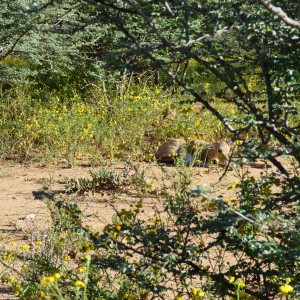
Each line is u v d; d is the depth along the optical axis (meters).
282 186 4.53
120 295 4.61
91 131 13.59
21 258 5.38
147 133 14.48
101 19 4.46
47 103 15.81
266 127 4.26
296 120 6.39
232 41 4.26
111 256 4.36
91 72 15.92
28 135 13.52
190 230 4.28
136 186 9.74
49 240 5.98
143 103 15.32
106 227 4.49
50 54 15.59
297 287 4.06
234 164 4.08
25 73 15.57
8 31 13.49
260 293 4.38
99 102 15.57
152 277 4.84
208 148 11.67
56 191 10.03
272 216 3.90
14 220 8.18
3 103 15.21
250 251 4.29
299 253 3.95
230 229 3.94
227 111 14.75
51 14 12.91
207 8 4.13
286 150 4.02
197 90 4.64
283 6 4.09
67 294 4.55
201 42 4.27
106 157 13.09
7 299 5.28
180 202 4.68
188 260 4.47
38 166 12.44
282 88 4.23
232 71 4.21
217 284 4.36
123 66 4.02
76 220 4.89
